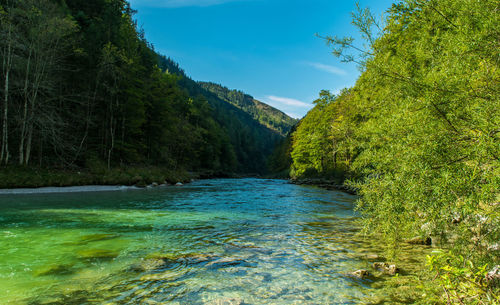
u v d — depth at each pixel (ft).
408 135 8.72
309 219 33.42
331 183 104.58
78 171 80.07
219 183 124.16
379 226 11.93
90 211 35.22
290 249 20.16
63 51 86.69
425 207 8.34
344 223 30.78
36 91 73.15
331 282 13.97
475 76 7.75
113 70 97.40
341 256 18.48
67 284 13.30
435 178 7.77
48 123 76.48
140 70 124.98
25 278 13.88
